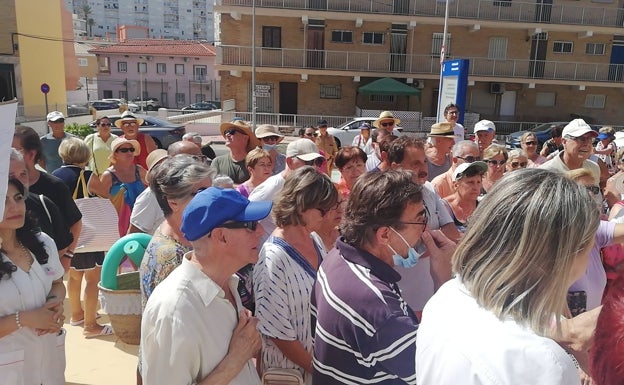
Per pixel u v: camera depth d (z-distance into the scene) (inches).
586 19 1075.9
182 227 65.6
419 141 130.0
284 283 83.4
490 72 1080.8
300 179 86.4
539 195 43.6
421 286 98.4
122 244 123.4
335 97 1101.7
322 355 66.6
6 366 83.7
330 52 1051.9
